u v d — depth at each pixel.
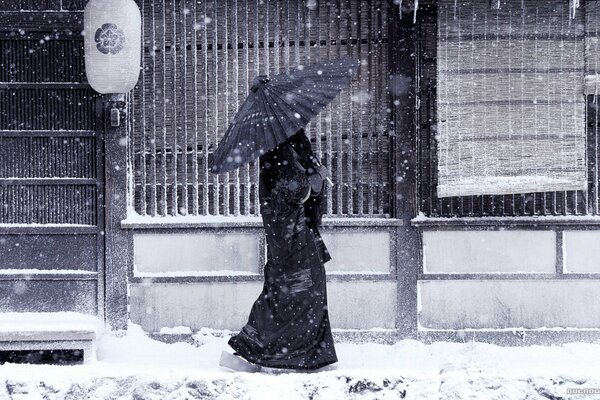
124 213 10.15
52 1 10.19
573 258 10.30
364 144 10.30
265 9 10.32
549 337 10.17
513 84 10.00
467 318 10.21
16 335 9.10
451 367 7.75
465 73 9.97
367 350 9.95
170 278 10.13
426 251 10.23
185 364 9.13
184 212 10.27
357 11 10.27
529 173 10.00
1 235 10.22
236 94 10.31
